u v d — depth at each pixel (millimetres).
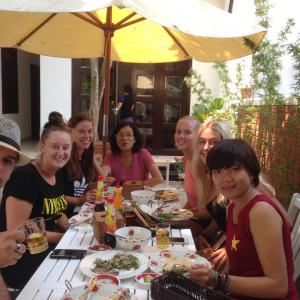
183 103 7098
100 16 3697
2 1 1801
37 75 9328
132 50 4133
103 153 3746
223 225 2363
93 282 1427
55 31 3818
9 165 1406
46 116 6445
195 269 1471
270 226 1412
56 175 2480
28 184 2158
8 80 8195
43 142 2301
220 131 2482
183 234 2209
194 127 3160
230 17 2518
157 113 7160
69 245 1950
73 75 6602
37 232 1689
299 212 2373
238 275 1565
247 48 3092
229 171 1496
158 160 6664
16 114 8656
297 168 3191
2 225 2197
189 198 2951
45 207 2250
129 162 3713
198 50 3639
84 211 2557
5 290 1516
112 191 3076
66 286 1499
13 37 3658
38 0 1835
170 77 7074
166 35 3766
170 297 1317
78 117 3248
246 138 4699
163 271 1587
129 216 2283
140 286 1517
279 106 3695
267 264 1414
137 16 3574
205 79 6684
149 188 3219
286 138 3465
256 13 4066
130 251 1865
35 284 1515
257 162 1536
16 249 1367
